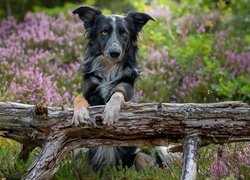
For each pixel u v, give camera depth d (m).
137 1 16.81
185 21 14.40
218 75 10.57
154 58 11.75
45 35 12.44
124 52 7.56
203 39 11.80
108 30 7.59
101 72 7.61
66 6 16.50
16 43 11.72
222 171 5.89
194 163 5.55
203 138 5.86
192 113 5.70
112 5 19.81
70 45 11.98
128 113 5.82
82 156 6.73
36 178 5.52
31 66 10.41
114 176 6.37
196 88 10.24
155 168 6.46
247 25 14.48
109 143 6.00
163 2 16.11
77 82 10.35
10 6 18.17
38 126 5.80
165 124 5.77
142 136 5.93
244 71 10.78
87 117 5.81
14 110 5.86
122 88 7.35
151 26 13.60
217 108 5.72
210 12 15.41
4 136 6.07
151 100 10.02
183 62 11.23
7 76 9.50
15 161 6.44
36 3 18.86
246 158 6.30
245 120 5.68
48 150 5.68
